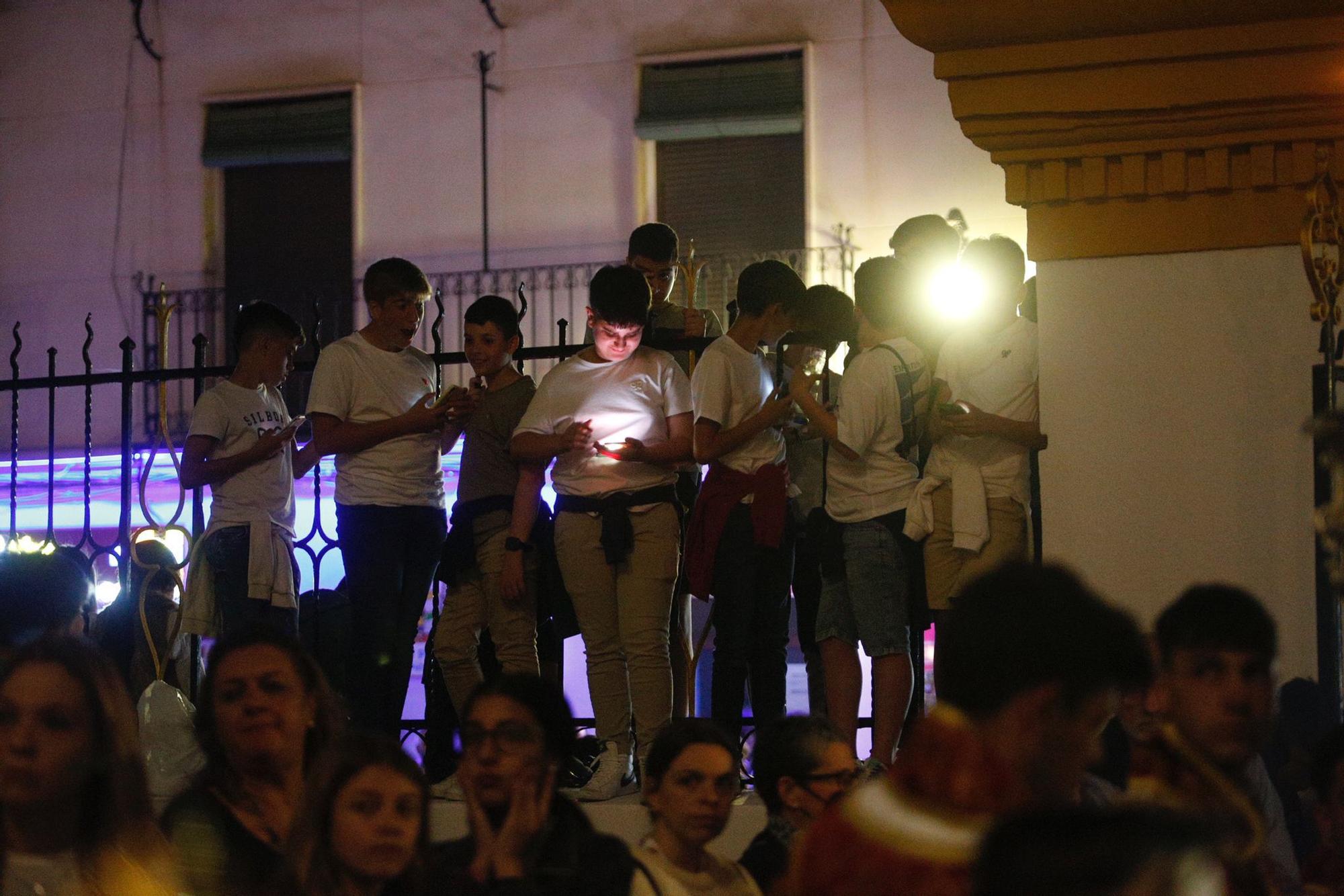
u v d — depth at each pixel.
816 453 7.33
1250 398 6.00
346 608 8.19
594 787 6.70
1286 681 5.82
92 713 3.88
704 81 18.66
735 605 6.75
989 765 2.64
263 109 19.98
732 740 5.05
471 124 19.33
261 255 20.06
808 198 18.27
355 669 7.27
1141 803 2.25
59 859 3.84
